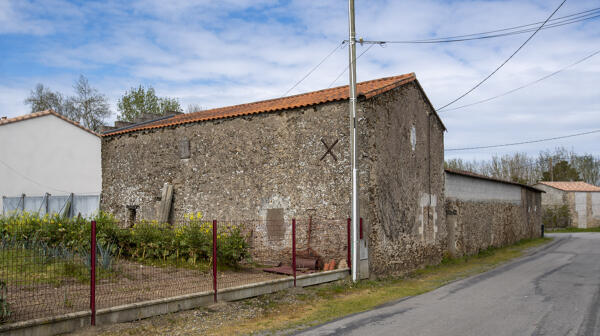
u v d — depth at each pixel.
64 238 11.02
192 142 15.47
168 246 11.54
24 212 13.44
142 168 16.98
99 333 6.31
